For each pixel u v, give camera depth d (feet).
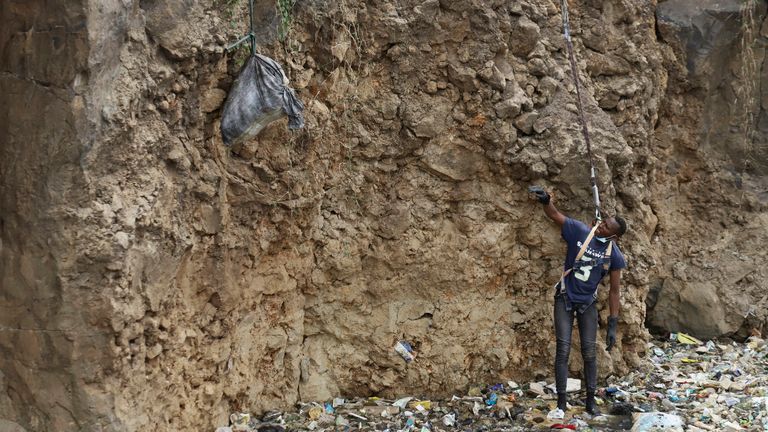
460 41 22.21
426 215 22.65
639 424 20.29
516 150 22.79
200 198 18.11
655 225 27.84
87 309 15.26
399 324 22.67
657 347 27.37
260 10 18.95
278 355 21.26
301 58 20.15
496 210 23.21
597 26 25.49
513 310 23.73
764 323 28.50
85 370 15.37
